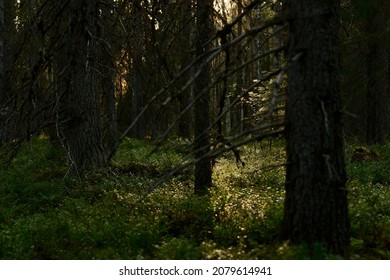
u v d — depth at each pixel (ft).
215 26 35.55
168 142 69.92
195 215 27.96
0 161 46.14
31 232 25.20
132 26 38.29
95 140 40.57
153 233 24.77
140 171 44.75
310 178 18.70
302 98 18.61
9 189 37.19
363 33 47.32
